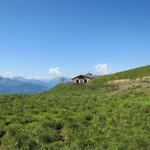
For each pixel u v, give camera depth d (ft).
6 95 185.47
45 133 76.79
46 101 148.66
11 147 70.28
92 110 111.34
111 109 111.65
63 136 79.36
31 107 123.13
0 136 78.48
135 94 163.73
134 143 72.38
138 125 88.69
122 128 84.64
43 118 93.56
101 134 79.82
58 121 87.61
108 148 70.03
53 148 70.03
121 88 258.16
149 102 126.21
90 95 202.80
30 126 83.35
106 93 215.92
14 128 80.33
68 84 397.80
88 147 71.00
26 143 71.46
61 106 125.49
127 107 115.24
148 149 70.23
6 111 107.96
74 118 94.48
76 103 136.46
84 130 82.53
